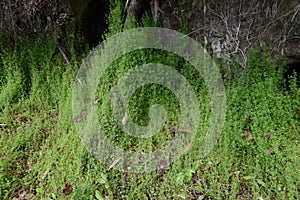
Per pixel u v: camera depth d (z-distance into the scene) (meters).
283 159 2.52
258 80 3.19
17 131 3.32
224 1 3.74
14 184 2.63
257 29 3.63
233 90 3.17
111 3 3.74
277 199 2.37
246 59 3.55
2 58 3.94
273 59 3.51
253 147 2.72
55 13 4.18
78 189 2.45
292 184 2.36
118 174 2.66
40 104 3.68
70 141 2.98
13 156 2.92
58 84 3.77
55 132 3.24
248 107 2.97
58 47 4.18
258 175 2.52
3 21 4.21
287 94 3.04
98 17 4.15
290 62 3.48
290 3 3.47
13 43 4.26
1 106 3.61
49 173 2.69
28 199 2.51
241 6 3.69
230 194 2.45
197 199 2.45
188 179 2.58
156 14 3.89
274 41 3.55
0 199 2.49
